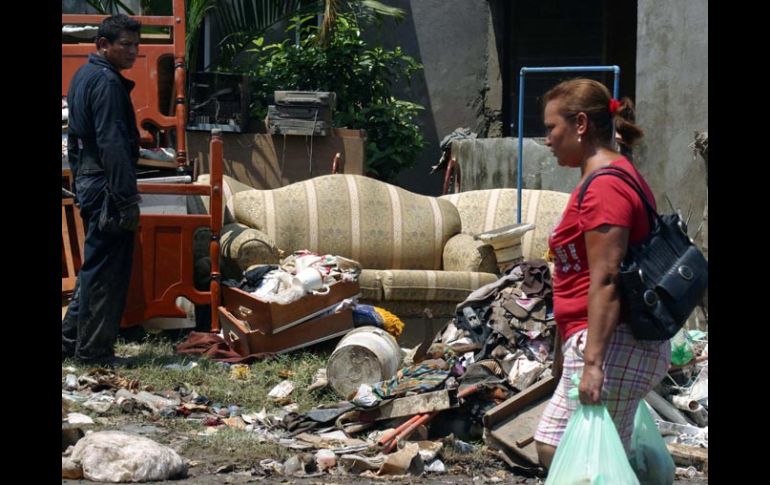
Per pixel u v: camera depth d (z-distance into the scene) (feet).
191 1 43.57
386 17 49.03
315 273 28.35
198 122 38.55
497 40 48.96
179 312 29.81
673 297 13.44
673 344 24.30
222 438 20.84
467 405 21.72
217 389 24.90
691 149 33.37
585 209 13.50
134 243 28.35
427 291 31.42
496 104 49.06
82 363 26.20
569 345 14.05
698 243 32.91
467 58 49.19
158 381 25.26
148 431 21.42
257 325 28.25
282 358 27.78
